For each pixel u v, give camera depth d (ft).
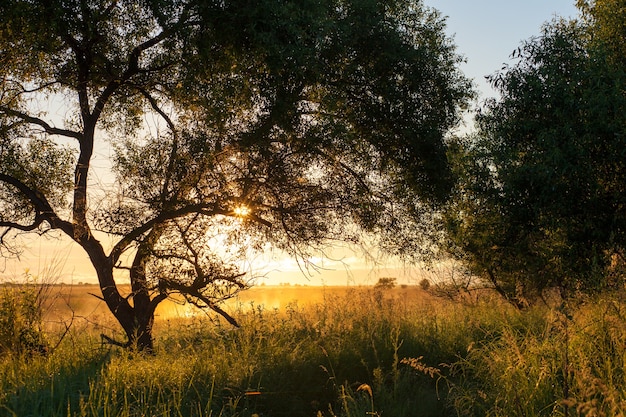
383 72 39.60
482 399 19.66
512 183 38.22
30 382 20.13
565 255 35.99
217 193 35.58
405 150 41.19
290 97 35.81
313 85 37.52
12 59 37.96
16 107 40.47
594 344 19.71
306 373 24.67
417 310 36.60
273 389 23.08
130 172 34.55
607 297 21.12
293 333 31.07
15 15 32.68
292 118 35.96
